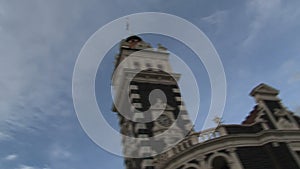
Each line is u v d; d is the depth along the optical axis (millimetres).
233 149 35469
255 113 42781
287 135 37969
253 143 36688
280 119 40500
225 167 36531
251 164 34938
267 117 40594
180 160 35844
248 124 42062
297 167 35594
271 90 43812
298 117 41781
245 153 35594
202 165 34656
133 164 42719
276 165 35562
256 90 43250
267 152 36406
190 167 35125
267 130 37344
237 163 34531
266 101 42500
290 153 36500
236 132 37625
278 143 36969
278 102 42781
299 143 37719
